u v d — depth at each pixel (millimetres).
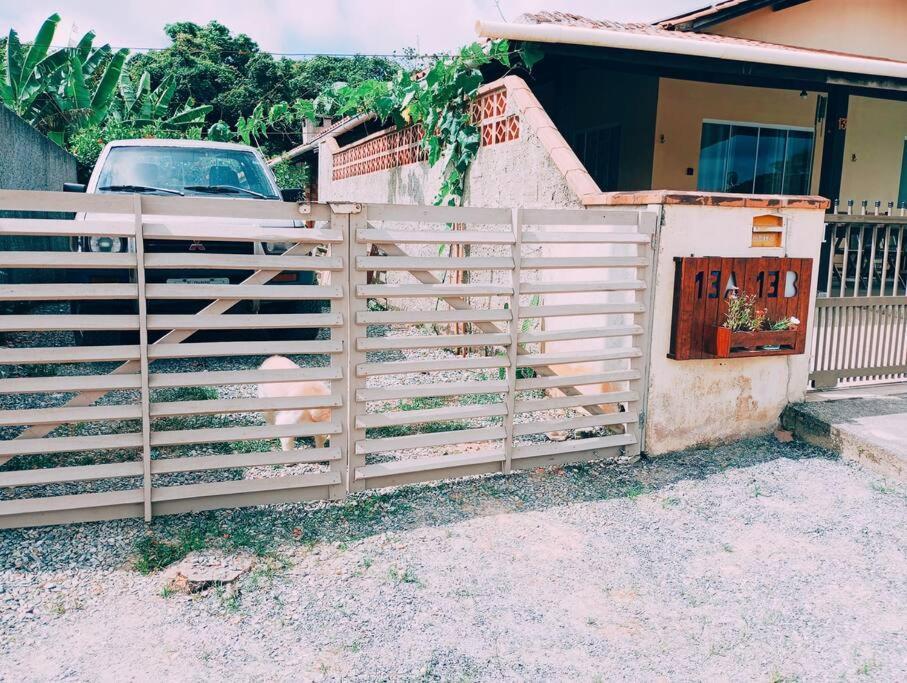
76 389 3621
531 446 4766
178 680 2725
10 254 3445
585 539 3955
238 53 37250
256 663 2842
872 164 11203
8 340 7180
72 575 3371
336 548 3748
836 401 5707
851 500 4484
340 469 4203
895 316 6141
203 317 3807
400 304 9578
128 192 6840
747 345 5004
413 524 4047
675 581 3559
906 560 3789
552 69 8375
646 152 9727
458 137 7914
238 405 3906
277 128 31953
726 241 5055
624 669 2893
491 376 6828
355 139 13938
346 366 4113
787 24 10906
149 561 3504
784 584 3551
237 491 3963
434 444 4406
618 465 4973
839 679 2869
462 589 3420
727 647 3053
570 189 5816
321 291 3990
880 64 7527
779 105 10203
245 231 3822
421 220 4191
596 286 4691
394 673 2814
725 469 4945
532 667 2881
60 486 4211
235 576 3400
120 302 6199
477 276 7699
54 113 17141
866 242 7043
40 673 2723
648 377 4992
